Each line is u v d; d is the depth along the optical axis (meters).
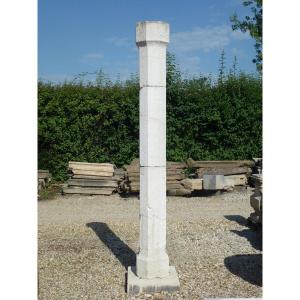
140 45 5.52
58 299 5.38
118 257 6.98
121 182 12.57
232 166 12.88
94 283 5.89
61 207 11.08
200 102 13.84
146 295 5.44
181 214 10.10
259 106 14.03
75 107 13.71
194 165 12.88
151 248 5.61
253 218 8.50
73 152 13.94
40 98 13.50
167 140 13.88
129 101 13.72
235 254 7.10
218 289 5.62
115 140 13.95
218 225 8.97
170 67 13.76
